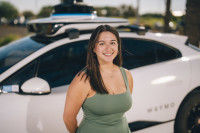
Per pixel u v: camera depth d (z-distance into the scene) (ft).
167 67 7.41
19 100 5.70
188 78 7.52
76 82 4.04
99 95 4.00
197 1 12.69
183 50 7.97
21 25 146.10
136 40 7.47
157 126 7.38
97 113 4.08
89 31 7.12
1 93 5.70
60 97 6.03
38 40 7.30
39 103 5.82
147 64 7.37
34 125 5.78
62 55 7.39
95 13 7.87
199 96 7.64
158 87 7.09
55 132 5.99
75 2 7.59
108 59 4.18
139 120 7.02
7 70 5.87
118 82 4.36
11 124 5.61
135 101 6.84
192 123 7.88
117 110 4.12
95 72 4.02
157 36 7.82
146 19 152.46
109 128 4.18
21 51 6.75
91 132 4.18
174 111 7.55
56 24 6.61
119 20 7.71
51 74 6.65
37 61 6.16
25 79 5.87
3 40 41.78
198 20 12.84
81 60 7.70
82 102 4.15
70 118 4.31
